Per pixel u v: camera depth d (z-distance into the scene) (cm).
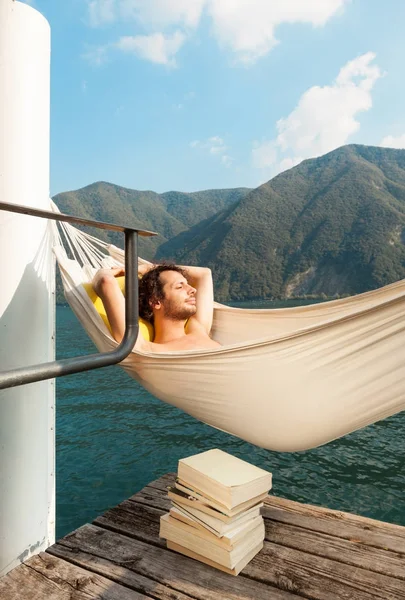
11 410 144
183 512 130
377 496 551
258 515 134
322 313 209
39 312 153
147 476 605
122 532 145
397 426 934
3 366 142
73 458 686
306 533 144
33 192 149
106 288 179
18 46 142
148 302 203
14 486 145
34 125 148
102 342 181
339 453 734
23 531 148
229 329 228
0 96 140
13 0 141
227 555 119
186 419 946
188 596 112
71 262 199
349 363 143
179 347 191
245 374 151
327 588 114
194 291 205
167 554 131
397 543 136
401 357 139
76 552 133
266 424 156
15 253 144
